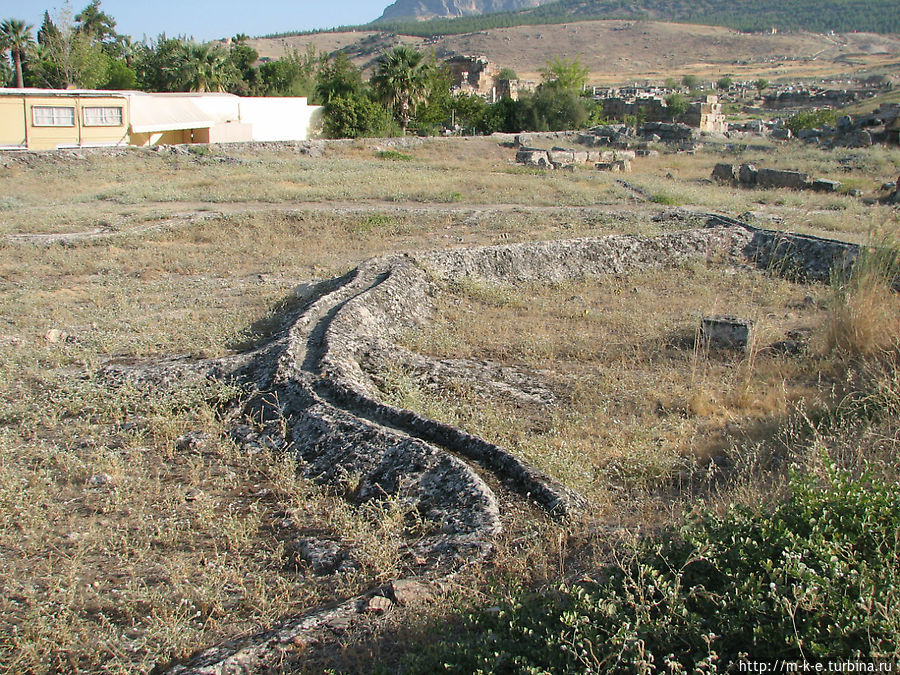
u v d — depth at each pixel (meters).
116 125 32.31
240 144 30.72
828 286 13.22
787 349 9.45
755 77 127.75
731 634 3.30
